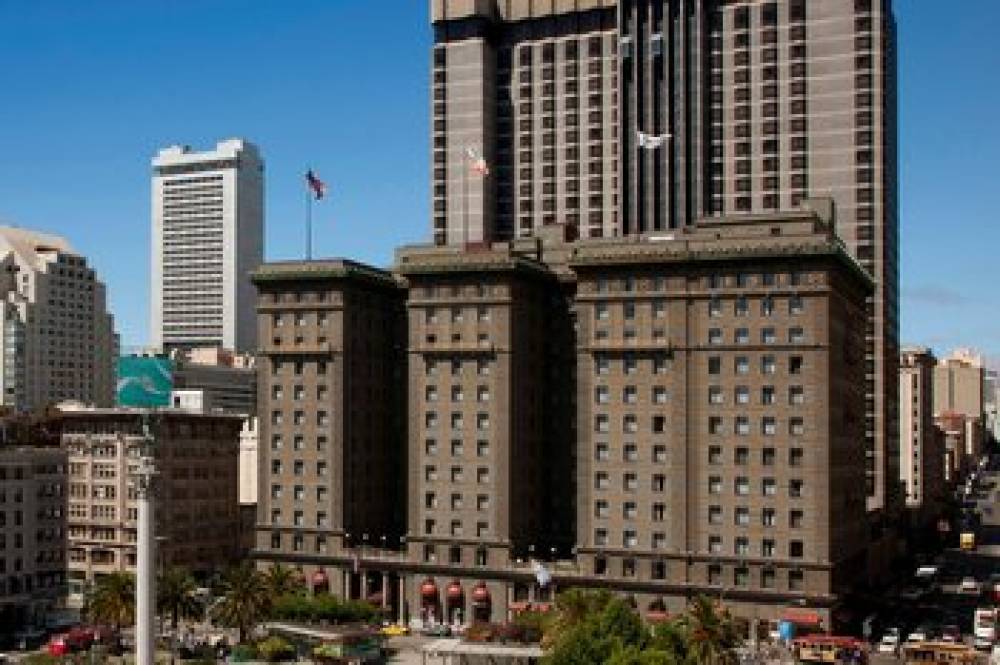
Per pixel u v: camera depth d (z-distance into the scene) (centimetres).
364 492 19000
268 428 18938
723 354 15750
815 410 15162
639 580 15938
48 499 18088
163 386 10862
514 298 17488
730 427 15650
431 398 17800
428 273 17775
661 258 16062
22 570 17475
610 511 16350
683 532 15812
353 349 18775
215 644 15012
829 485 15112
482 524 17288
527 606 16138
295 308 18838
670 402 16025
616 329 16462
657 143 19412
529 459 17962
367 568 17900
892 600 19412
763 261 15550
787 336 15388
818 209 18338
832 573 15038
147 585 10175
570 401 18612
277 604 15538
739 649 14150
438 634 16488
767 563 15225
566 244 18912
